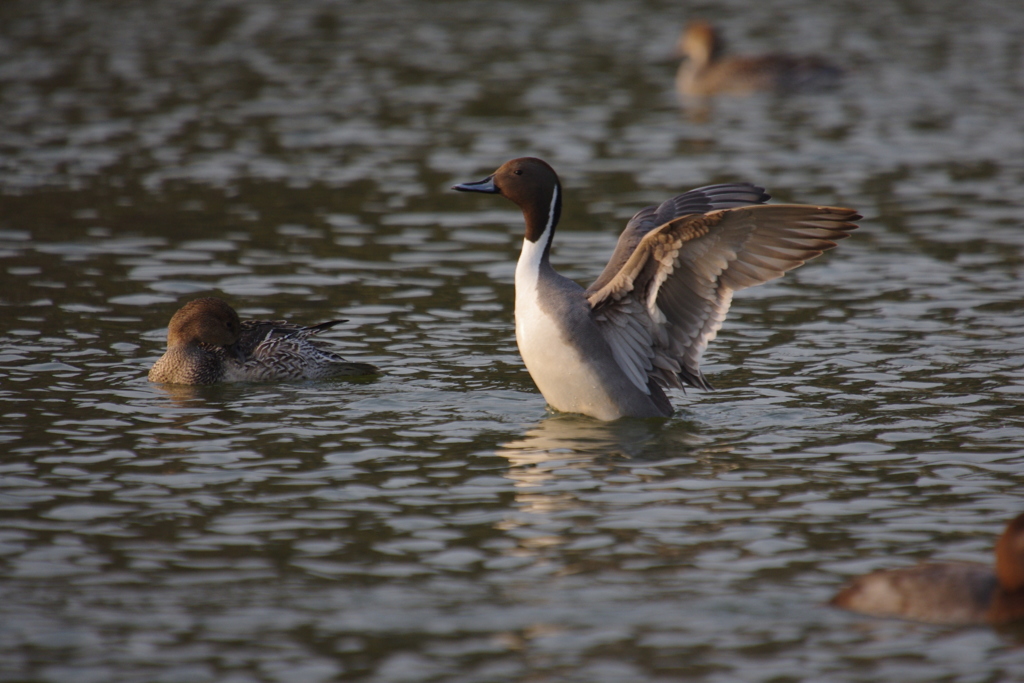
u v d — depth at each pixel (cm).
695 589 876
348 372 1420
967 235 2047
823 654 786
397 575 901
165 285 1773
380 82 3431
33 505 1023
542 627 822
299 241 2036
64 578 891
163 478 1090
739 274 1215
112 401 1315
